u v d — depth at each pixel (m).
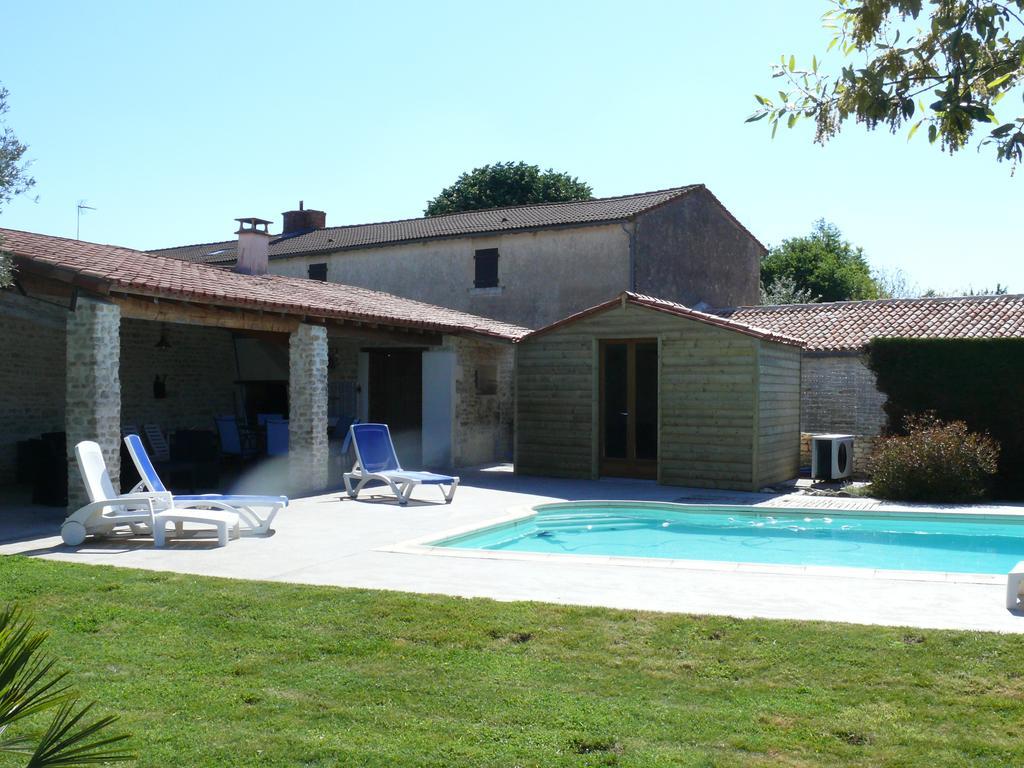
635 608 6.54
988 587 7.27
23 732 4.29
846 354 19.47
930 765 4.00
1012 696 4.76
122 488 13.42
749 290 29.41
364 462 13.94
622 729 4.41
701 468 15.12
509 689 4.96
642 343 16.12
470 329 18.05
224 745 4.23
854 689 4.91
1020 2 3.74
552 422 16.88
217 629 6.07
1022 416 15.77
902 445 14.40
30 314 12.22
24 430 15.80
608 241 23.78
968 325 19.20
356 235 29.34
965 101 3.82
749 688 4.95
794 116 4.54
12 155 6.28
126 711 4.66
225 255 30.80
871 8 4.18
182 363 19.48
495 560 8.57
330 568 8.19
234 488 14.95
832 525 12.69
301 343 14.71
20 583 7.27
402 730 4.42
